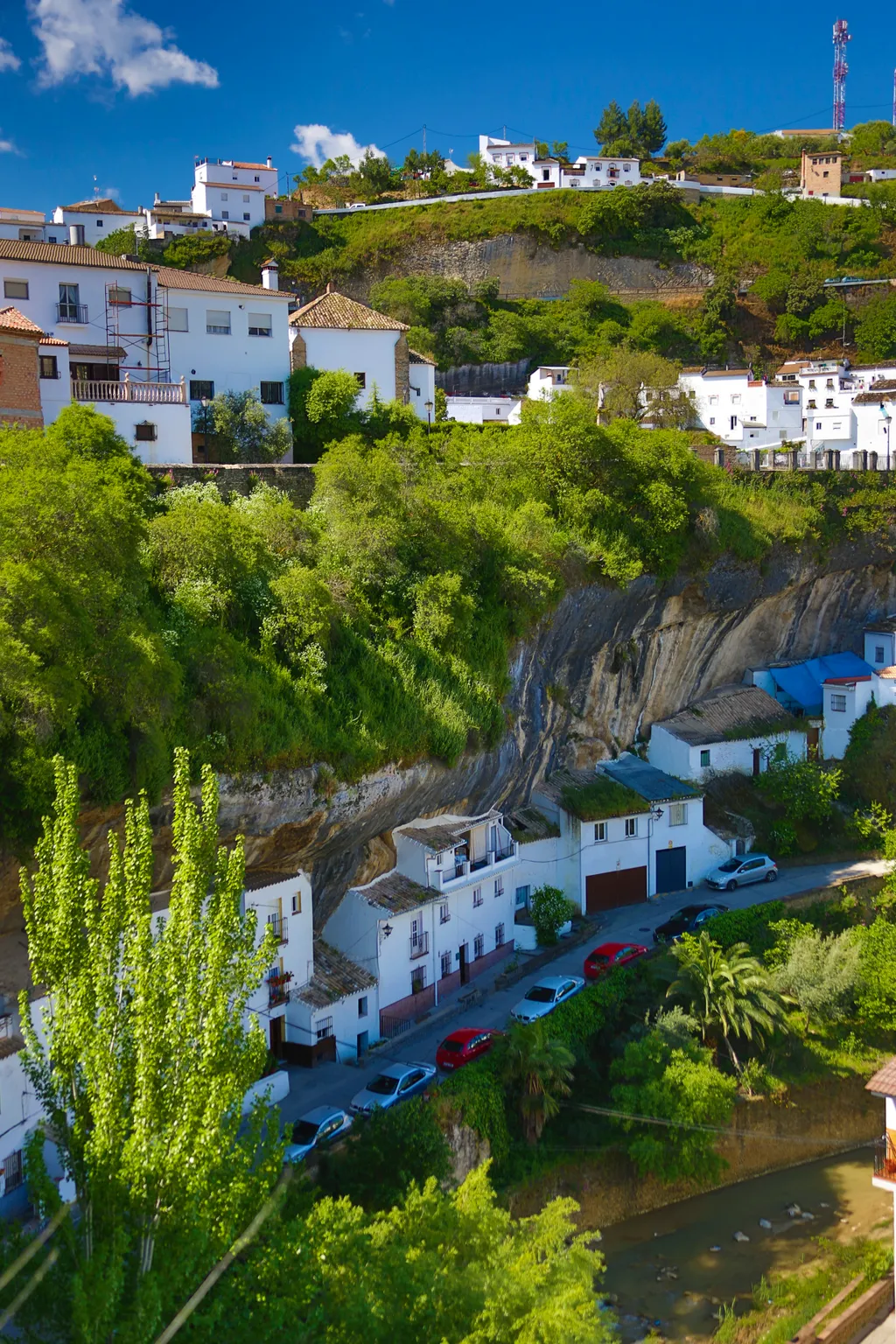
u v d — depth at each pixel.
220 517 37.81
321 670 38.12
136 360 53.97
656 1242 37.34
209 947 20.44
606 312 117.19
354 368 59.66
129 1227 18.80
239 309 56.03
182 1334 18.62
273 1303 19.75
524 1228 27.12
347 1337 21.19
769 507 66.38
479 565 46.69
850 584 70.69
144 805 21.00
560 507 54.38
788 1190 40.47
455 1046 38.78
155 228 114.81
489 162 148.62
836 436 93.38
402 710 40.50
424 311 108.00
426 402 67.56
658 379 91.44
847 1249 36.91
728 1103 38.97
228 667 34.47
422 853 43.69
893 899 52.97
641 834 53.38
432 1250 24.59
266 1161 20.86
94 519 31.70
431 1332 22.19
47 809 28.09
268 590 38.19
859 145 159.75
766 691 67.00
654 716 60.84
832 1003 44.59
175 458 49.69
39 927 20.05
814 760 64.88
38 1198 19.12
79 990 19.58
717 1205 39.50
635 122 164.62
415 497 45.44
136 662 30.17
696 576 58.25
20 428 40.62
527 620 48.06
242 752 34.22
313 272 116.25
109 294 53.41
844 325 116.75
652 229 125.38
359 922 41.62
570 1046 40.97
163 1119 19.33
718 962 43.12
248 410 53.34
